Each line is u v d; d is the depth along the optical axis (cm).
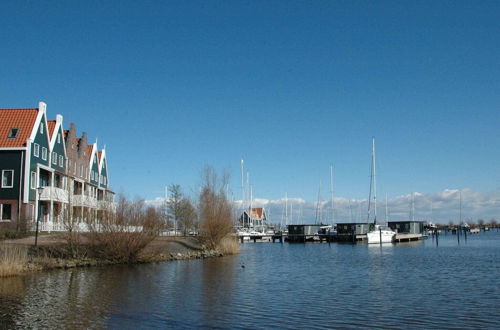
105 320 1942
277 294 2647
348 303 2381
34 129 5031
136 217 4100
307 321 1980
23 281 2873
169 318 2003
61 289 2631
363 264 4619
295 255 5988
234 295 2589
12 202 4800
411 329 1858
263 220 14812
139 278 3159
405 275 3634
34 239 4069
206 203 5812
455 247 7850
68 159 6094
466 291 2786
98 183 7375
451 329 1858
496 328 1878
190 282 3056
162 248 4881
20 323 1872
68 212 3838
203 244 5756
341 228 10381
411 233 10225
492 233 18575
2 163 4856
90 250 3900
